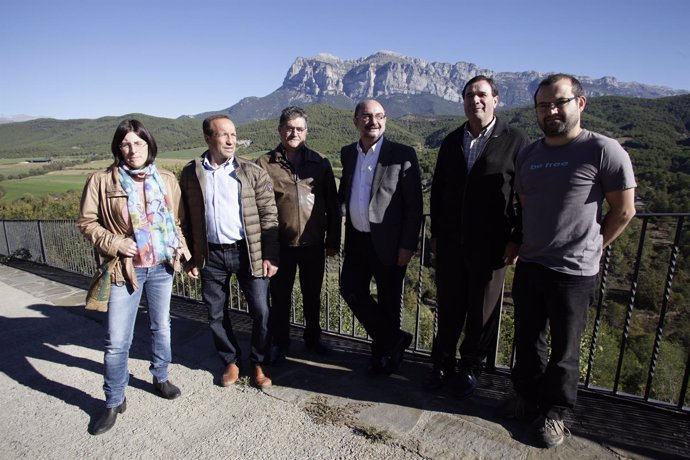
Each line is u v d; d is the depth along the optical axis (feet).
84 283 18.13
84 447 7.24
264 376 9.14
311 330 10.52
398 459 6.68
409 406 8.18
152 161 7.95
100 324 13.03
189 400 8.64
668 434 7.14
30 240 25.30
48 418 8.13
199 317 13.50
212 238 8.80
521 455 6.70
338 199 9.98
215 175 8.73
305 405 8.30
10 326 12.89
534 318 7.34
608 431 7.25
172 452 7.04
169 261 8.23
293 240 9.57
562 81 6.30
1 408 8.50
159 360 8.61
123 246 7.44
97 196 7.56
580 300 6.72
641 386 37.91
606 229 6.58
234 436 7.41
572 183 6.44
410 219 8.87
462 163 8.05
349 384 9.12
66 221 21.57
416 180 8.87
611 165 6.15
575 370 6.88
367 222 9.07
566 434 7.13
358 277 9.53
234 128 8.59
